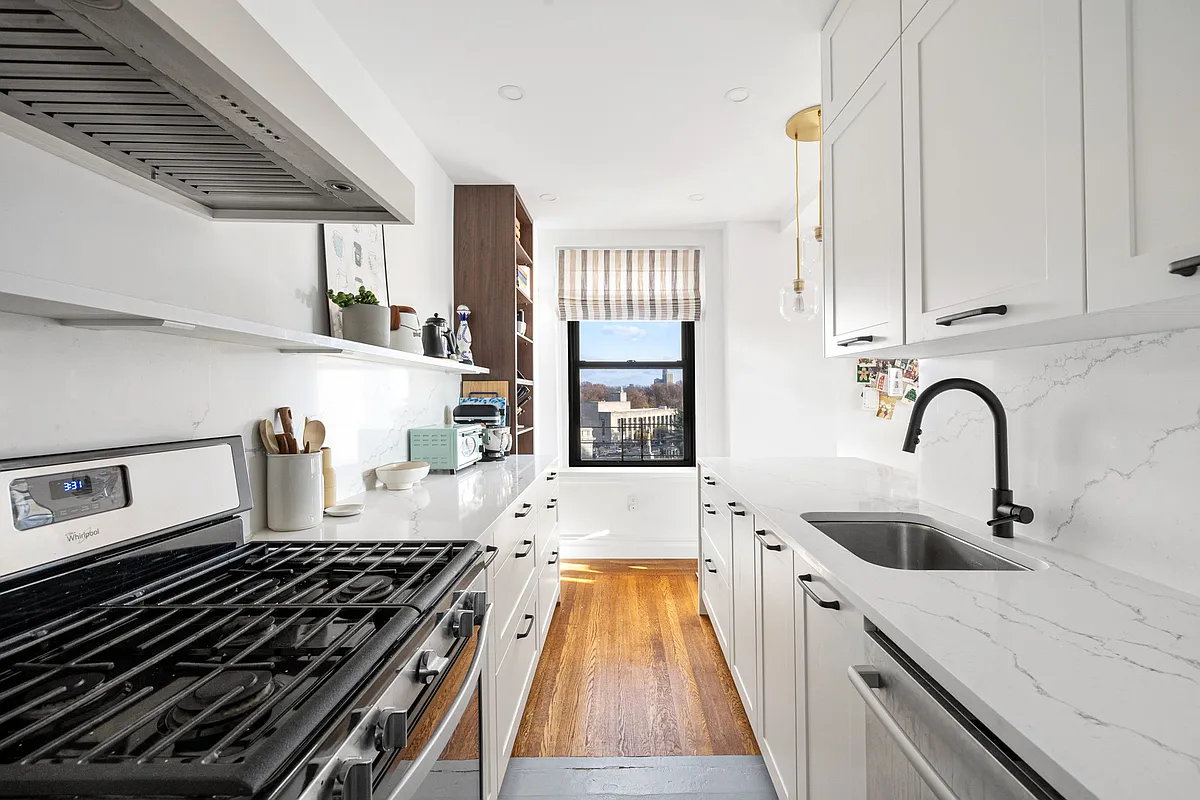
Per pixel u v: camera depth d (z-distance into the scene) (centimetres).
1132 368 120
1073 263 92
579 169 334
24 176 100
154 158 108
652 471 459
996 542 147
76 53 72
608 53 220
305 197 132
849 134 183
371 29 204
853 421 392
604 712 232
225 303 153
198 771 54
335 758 65
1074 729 64
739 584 225
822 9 196
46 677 76
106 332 116
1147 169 79
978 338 129
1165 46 77
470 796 125
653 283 459
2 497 90
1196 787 54
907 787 90
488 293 360
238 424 158
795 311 304
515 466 311
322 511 174
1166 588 111
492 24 202
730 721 226
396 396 267
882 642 99
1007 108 109
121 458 112
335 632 90
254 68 80
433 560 128
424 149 302
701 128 282
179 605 104
